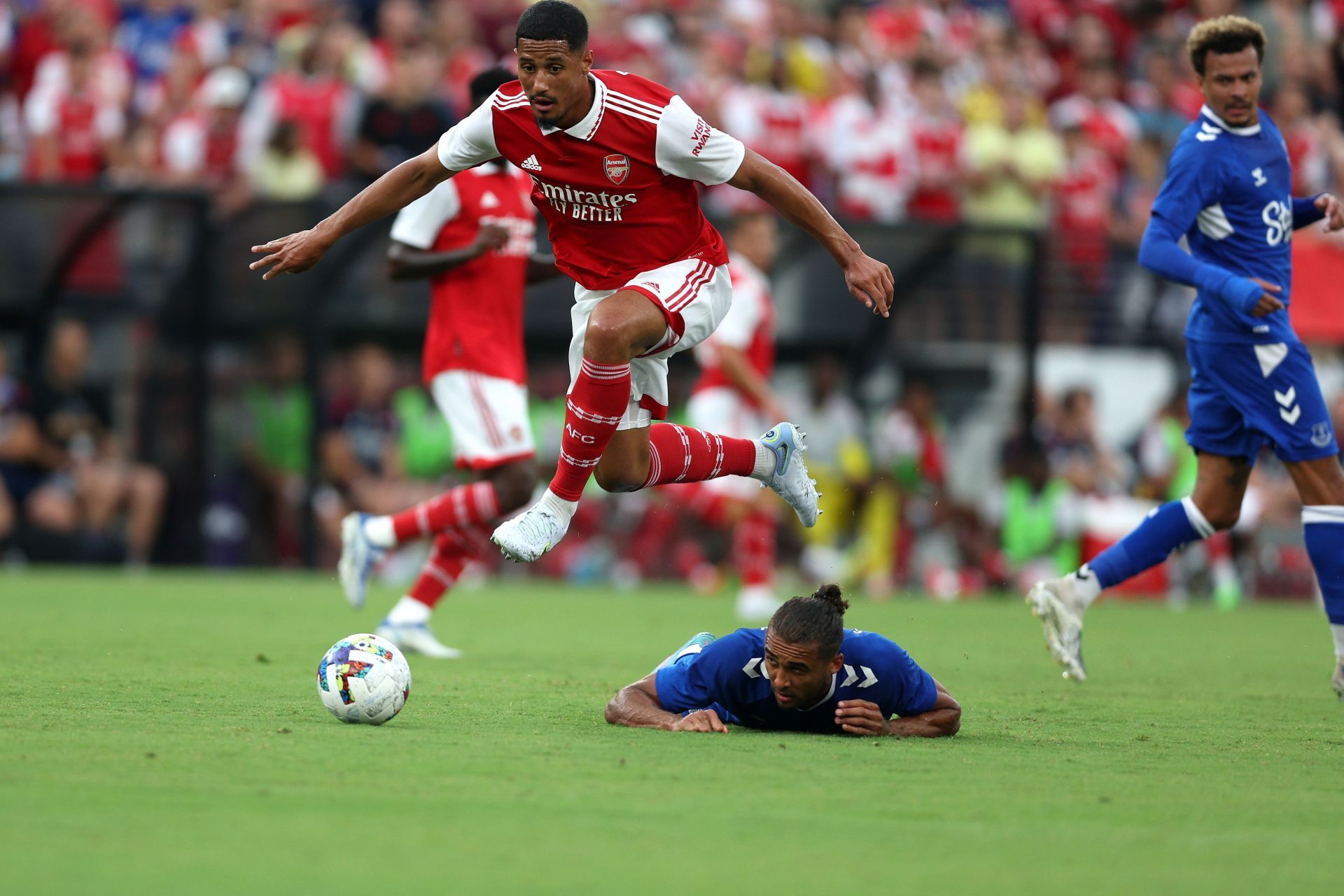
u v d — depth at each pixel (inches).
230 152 2065.7
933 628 1443.2
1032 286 2144.4
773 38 2373.3
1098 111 2458.2
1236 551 2095.2
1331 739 739.4
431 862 430.6
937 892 414.0
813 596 663.1
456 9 2251.5
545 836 464.4
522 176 1087.6
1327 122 2618.1
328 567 2009.1
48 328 1930.4
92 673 877.8
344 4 2363.4
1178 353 2219.5
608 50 2225.6
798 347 2165.4
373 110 2037.4
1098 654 1223.5
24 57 2155.5
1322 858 465.7
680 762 595.8
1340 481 866.1
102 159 2102.6
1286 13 2699.3
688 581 2096.5
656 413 784.9
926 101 2285.9
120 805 491.5
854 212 2225.6
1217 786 586.9
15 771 541.6
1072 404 2118.6
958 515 2123.5
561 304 2033.7
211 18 2268.7
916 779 575.2
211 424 1984.5
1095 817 516.7
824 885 417.4
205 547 1989.4
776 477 832.3
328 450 2004.2
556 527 744.3
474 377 1071.0
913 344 2132.1
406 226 1062.4
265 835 456.8
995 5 2689.5
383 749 609.6
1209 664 1157.1
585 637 1246.9
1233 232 869.2
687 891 407.5
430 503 1077.8
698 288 743.7
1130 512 2091.5
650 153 711.1
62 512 1945.1
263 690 809.5
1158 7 2711.6
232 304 1961.1
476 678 914.7
